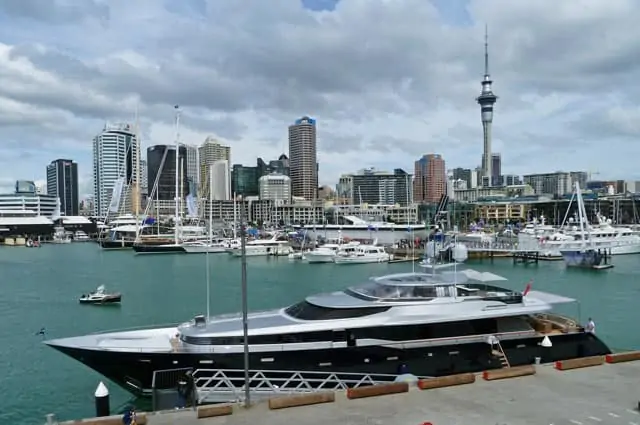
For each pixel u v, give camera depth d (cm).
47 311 6412
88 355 2828
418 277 3269
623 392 2203
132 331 3231
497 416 1939
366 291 3091
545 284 8288
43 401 3256
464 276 3381
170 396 2384
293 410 2023
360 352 2812
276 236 17388
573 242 12069
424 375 2875
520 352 3003
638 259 11856
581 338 3127
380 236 16488
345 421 1902
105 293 7188
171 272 10662
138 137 19525
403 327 2866
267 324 2916
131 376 2839
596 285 8125
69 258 14550
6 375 3753
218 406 2016
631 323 5341
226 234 19162
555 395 2169
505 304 3066
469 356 2947
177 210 16800
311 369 2781
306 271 10725
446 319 2884
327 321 2872
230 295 7594
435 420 1905
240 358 2728
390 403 2092
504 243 12706
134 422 1855
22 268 11844
